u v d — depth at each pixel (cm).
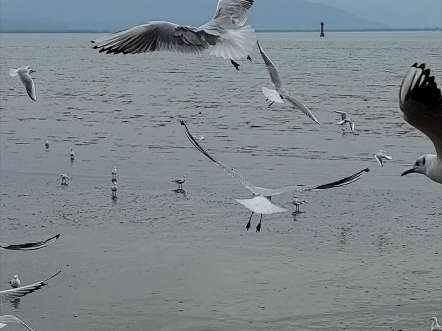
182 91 9888
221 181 4553
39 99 9075
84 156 5381
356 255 3198
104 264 3109
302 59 16662
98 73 13400
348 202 4003
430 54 17850
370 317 2619
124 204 4016
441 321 2589
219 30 976
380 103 8106
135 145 5819
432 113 946
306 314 2645
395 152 5400
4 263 3122
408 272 3005
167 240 3409
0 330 2534
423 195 4128
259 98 8831
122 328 2545
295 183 4472
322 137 6047
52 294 2811
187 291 2834
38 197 4172
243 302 2741
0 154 5466
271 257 3186
